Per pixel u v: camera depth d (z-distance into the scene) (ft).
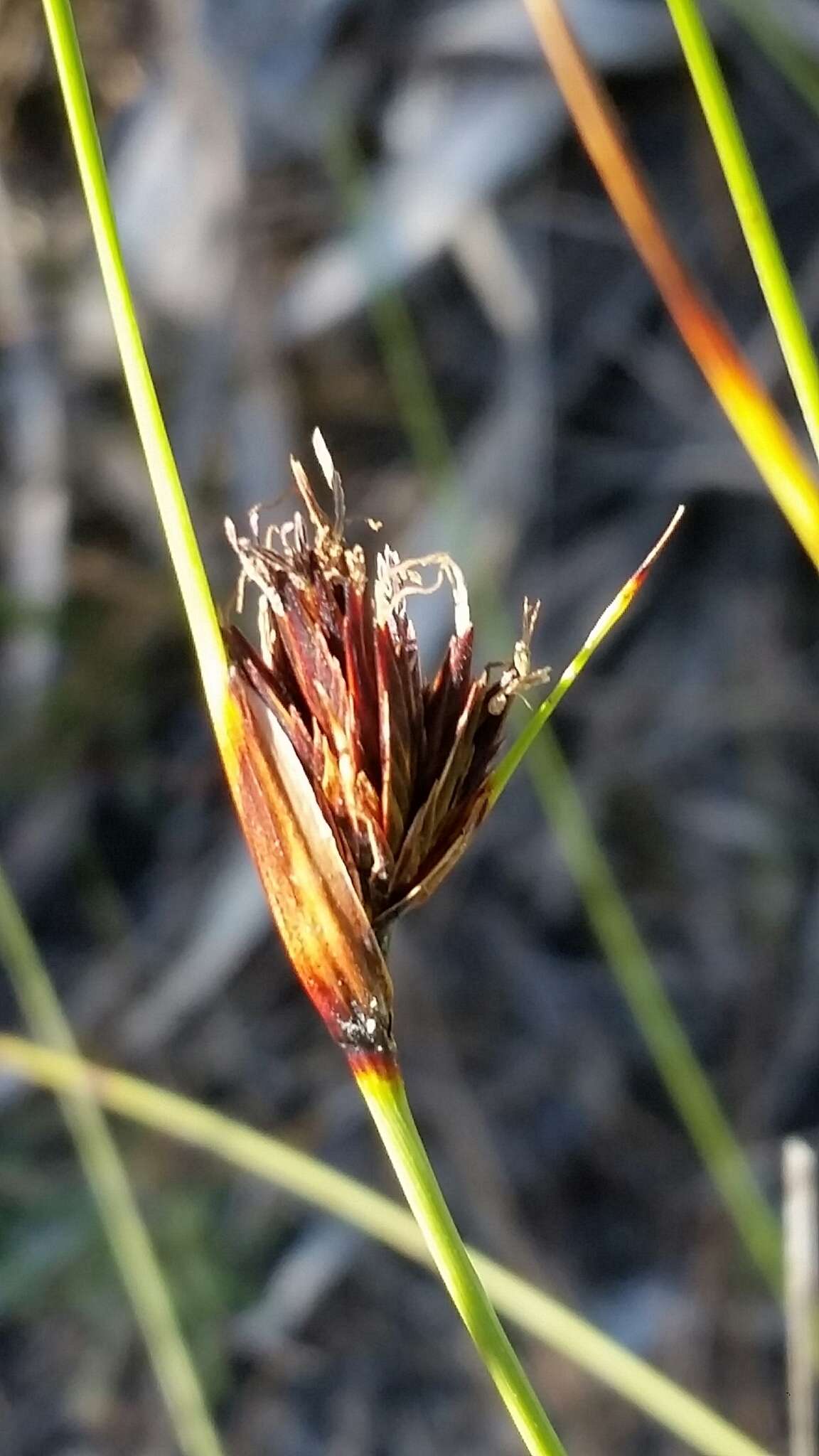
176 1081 0.73
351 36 0.76
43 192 0.79
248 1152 0.43
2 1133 0.70
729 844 0.73
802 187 0.74
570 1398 0.64
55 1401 0.67
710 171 0.74
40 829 0.76
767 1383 0.65
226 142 0.75
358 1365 0.68
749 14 0.47
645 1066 0.73
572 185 0.75
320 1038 0.73
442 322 0.76
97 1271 0.67
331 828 0.23
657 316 0.75
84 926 0.76
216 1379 0.65
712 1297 0.67
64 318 0.77
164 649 0.76
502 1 0.74
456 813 0.23
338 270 0.73
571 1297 0.67
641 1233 0.70
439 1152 0.70
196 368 0.75
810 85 0.46
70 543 0.76
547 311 0.74
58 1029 0.45
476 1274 0.23
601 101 0.25
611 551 0.74
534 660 0.73
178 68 0.75
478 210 0.73
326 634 0.23
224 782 0.76
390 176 0.74
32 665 0.76
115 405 0.77
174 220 0.75
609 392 0.75
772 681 0.74
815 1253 0.47
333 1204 0.43
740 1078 0.71
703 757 0.74
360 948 0.23
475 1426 0.66
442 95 0.75
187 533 0.23
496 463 0.73
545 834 0.74
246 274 0.74
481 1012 0.73
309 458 0.74
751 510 0.75
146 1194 0.68
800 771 0.74
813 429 0.22
